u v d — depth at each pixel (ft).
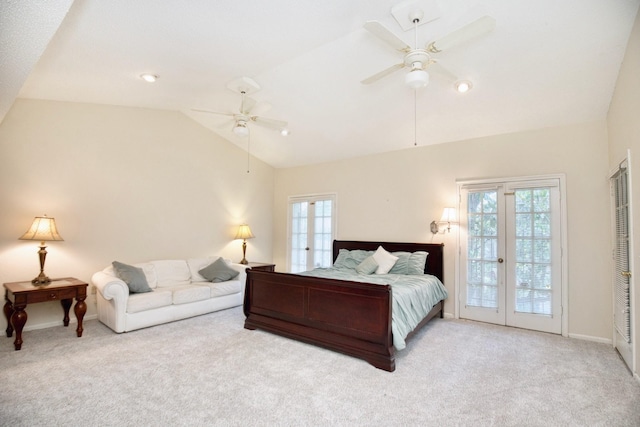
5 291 11.72
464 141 15.11
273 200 22.38
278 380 8.77
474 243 14.69
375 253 15.85
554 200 12.92
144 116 15.83
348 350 10.29
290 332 11.75
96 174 14.30
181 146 17.21
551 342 11.80
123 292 12.28
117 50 9.61
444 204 15.53
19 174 12.42
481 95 11.99
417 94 12.46
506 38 9.29
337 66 11.53
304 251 20.88
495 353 10.76
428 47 7.79
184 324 13.51
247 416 7.13
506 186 13.96
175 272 15.74
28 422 6.80
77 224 13.75
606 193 11.97
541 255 13.12
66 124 13.57
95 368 9.34
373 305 9.94
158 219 16.28
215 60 10.73
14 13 4.76
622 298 10.17
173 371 9.22
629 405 7.70
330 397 7.95
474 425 6.89
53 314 13.05
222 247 19.08
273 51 10.41
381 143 16.71
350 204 18.80
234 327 13.16
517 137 13.83
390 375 9.15
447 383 8.70
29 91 12.22
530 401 7.84
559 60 9.86
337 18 8.70
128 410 7.30
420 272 14.84
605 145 12.07
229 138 19.16
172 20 8.22
